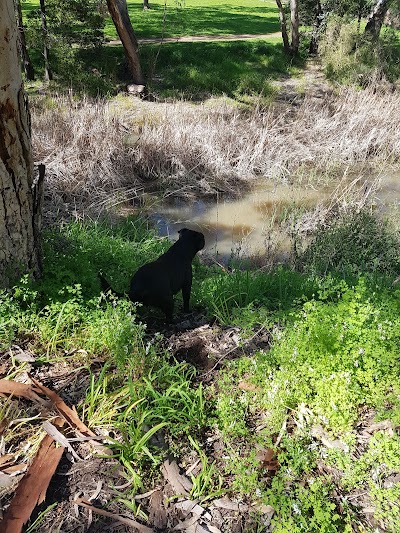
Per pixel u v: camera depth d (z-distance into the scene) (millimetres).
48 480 1616
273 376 2008
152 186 7105
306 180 7500
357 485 1656
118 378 2078
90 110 7922
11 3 2160
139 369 2090
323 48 12219
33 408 1909
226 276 3730
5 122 2260
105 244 3830
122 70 11234
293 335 2176
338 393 1848
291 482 1657
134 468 1702
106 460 1725
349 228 5137
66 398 1997
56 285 2629
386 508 1569
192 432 1854
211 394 2047
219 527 1536
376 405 1896
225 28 16047
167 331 2693
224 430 1833
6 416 1837
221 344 2457
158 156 7391
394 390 1960
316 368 1955
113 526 1529
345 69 11312
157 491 1639
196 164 7484
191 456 1769
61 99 8906
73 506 1576
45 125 7359
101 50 11000
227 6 20453
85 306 2605
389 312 2221
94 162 6898
